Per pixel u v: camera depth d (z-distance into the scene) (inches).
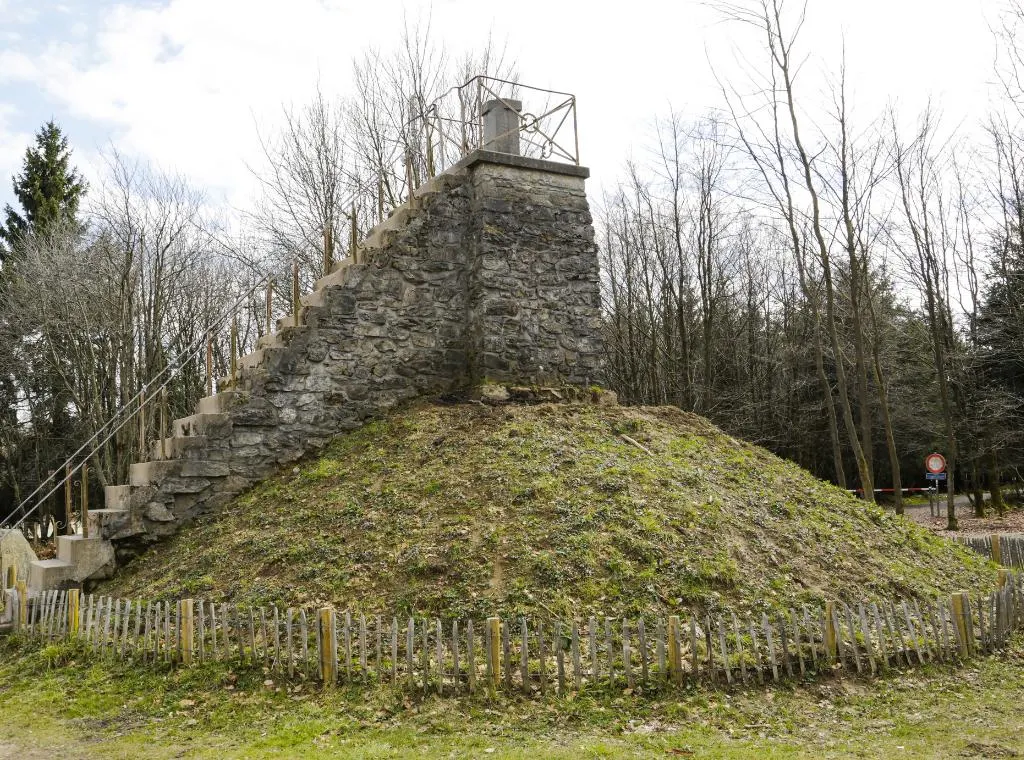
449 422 450.9
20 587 374.9
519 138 566.9
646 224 1209.4
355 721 242.4
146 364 930.1
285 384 463.5
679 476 407.5
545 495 364.2
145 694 277.9
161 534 425.1
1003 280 1042.1
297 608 313.1
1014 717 254.7
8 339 1077.8
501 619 289.6
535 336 515.5
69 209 1246.3
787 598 327.9
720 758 215.8
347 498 387.2
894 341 1273.4
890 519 462.9
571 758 214.7
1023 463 1230.9
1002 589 344.2
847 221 713.0
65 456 1144.8
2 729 258.8
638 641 285.9
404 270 503.2
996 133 934.4
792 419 1338.6
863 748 225.8
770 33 688.4
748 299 1350.9
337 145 936.9
